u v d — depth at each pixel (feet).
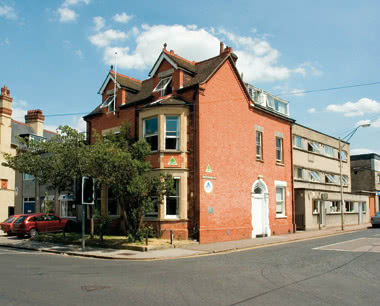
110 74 81.35
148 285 29.22
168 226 62.85
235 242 64.13
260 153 79.66
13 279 31.27
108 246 56.80
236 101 73.36
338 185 128.67
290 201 87.25
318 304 23.81
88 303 23.49
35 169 62.03
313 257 45.65
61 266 39.45
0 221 103.91
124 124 67.51
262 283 30.27
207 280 31.40
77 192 54.95
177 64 68.69
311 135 115.24
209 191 64.59
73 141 60.64
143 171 58.18
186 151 64.64
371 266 38.75
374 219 112.88
